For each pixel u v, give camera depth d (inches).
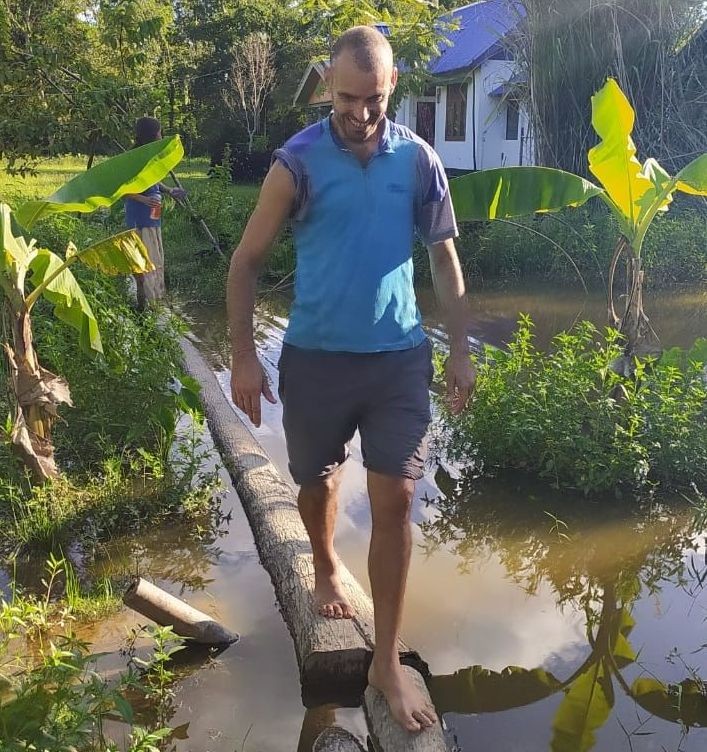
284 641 130.4
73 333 222.8
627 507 177.5
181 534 166.1
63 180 855.7
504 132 727.7
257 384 105.4
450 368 113.8
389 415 103.7
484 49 691.4
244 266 102.6
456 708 117.6
